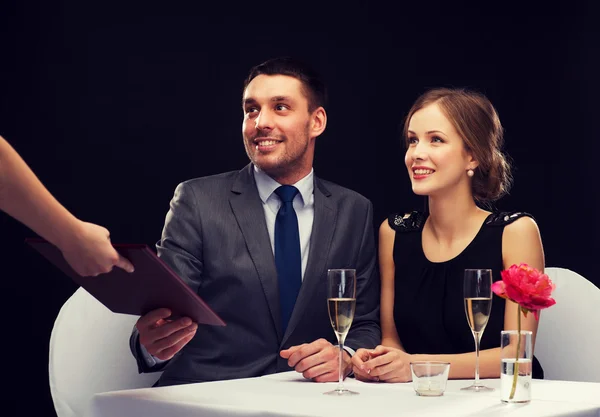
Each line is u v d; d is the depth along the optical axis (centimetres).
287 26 502
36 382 462
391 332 261
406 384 188
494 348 220
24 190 143
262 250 252
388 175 494
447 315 247
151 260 151
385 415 142
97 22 485
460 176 247
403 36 498
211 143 494
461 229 252
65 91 480
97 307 245
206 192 259
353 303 177
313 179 268
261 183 263
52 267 466
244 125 262
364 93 498
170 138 490
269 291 249
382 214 493
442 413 144
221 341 247
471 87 491
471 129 244
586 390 178
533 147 484
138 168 486
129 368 245
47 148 476
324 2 501
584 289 262
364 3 500
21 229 465
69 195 478
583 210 477
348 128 497
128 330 246
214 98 495
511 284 159
